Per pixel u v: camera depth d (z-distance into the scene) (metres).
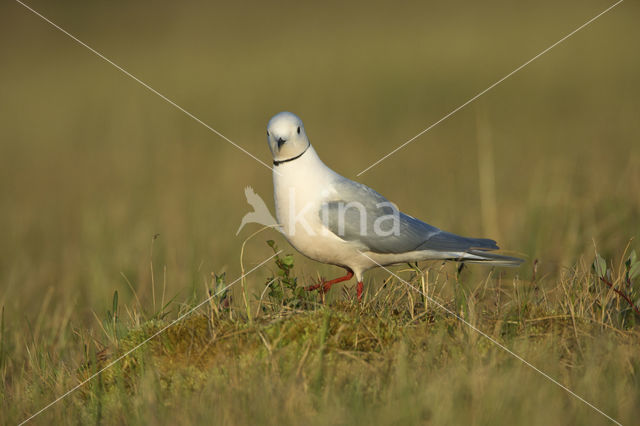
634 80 26.70
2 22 49.91
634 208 11.42
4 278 13.43
